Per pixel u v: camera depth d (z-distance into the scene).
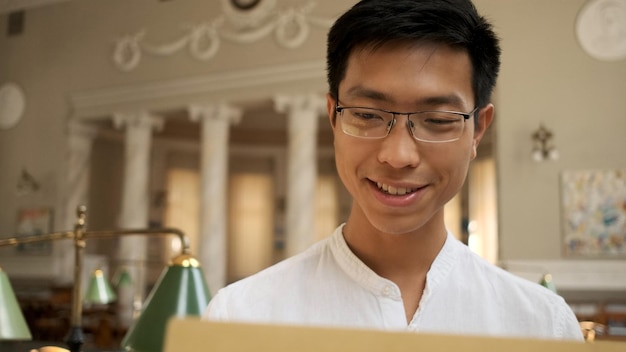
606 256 8.35
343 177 0.87
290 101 10.45
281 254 15.70
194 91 11.26
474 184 12.60
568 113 8.70
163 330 1.74
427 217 0.83
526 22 8.97
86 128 12.58
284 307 0.91
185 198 15.34
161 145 15.13
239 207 15.80
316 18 10.32
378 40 0.77
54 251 12.14
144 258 11.78
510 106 8.89
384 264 0.90
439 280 0.90
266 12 10.73
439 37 0.77
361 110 0.80
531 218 8.64
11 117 12.95
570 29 8.81
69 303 9.57
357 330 0.51
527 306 0.92
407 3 0.77
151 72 11.65
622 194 8.38
